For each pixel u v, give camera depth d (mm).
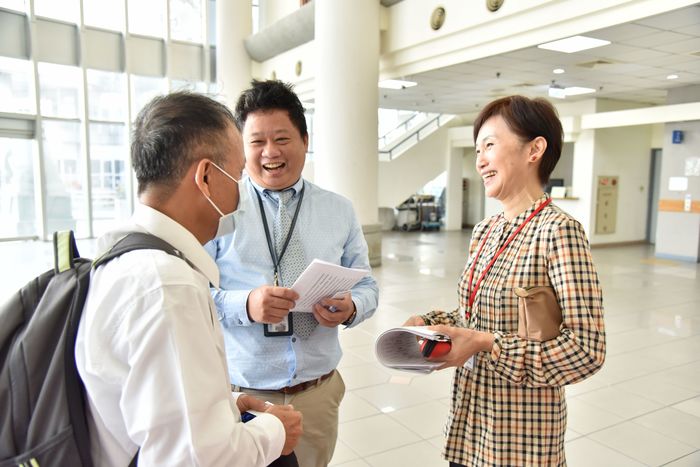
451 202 15086
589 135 11234
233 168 1005
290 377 1608
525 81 9133
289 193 1733
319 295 1493
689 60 7262
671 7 4719
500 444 1303
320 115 7891
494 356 1194
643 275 8227
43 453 811
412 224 15141
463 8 6613
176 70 11953
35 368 839
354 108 7707
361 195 8016
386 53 8148
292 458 1163
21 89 10195
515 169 1329
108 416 831
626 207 12031
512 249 1309
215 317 959
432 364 1213
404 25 7711
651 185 12492
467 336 1198
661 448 2908
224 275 1669
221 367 876
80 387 846
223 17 11688
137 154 956
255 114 1640
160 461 784
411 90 10305
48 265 8172
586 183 11375
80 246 10117
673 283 7574
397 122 15492
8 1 9844
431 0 7141
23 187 10539
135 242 884
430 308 5969
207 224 1012
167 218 936
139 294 809
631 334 5035
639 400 3529
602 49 6656
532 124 1297
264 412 1065
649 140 12180
